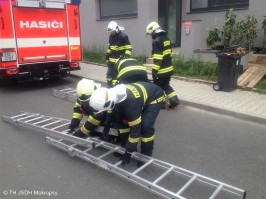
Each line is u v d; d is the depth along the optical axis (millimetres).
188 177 3316
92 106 2861
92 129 3826
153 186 2768
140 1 9594
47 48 7270
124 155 3314
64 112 5609
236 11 8812
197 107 5785
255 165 3543
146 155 3410
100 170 3449
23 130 4672
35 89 7582
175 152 3900
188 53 8750
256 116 4938
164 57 5320
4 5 6355
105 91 2863
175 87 7055
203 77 7707
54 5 7160
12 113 5562
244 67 7629
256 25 8469
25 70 7125
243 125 4852
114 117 3463
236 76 6512
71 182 3184
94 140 3945
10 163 3596
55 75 7754
